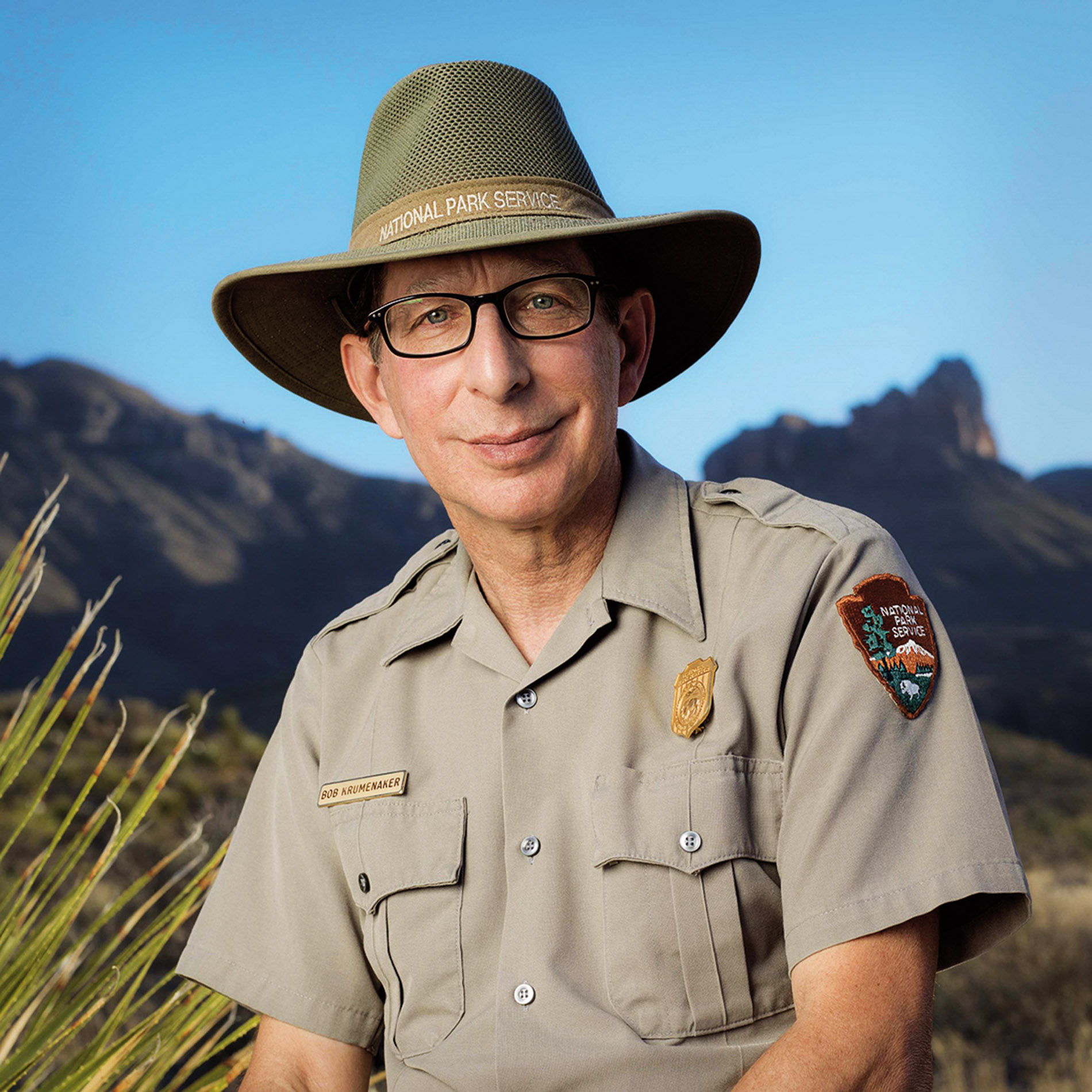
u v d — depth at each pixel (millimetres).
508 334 1423
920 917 1219
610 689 1426
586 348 1446
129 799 10359
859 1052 1149
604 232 1398
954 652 1332
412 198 1491
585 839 1389
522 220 1457
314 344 1867
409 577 1698
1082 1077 7750
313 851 1632
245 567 140000
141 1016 3311
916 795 1241
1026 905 1202
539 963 1351
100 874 1749
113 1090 1659
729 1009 1300
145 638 121188
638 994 1311
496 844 1452
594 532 1522
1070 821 21297
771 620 1358
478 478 1452
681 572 1455
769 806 1341
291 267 1517
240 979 1645
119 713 15562
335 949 1624
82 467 146375
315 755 1667
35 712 1786
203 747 13922
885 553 1383
